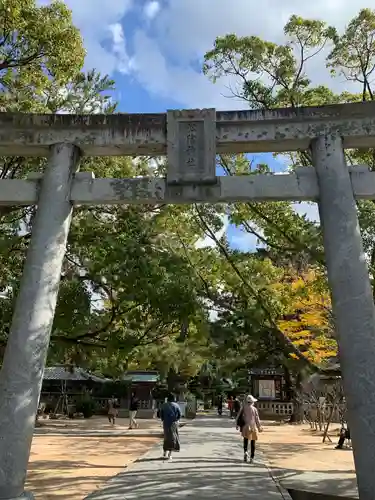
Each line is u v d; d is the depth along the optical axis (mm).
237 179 7914
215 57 13516
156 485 9750
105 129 8305
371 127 7848
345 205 7352
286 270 15281
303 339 21188
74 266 13086
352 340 6594
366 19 12367
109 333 12969
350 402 6398
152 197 7941
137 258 11102
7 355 6809
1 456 6270
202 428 25609
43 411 36125
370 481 5988
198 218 14078
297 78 13414
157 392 43906
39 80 12734
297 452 16547
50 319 7145
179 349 19484
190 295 11117
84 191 8016
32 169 12383
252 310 11820
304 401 31703
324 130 7949
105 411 40500
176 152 8070
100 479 10695
